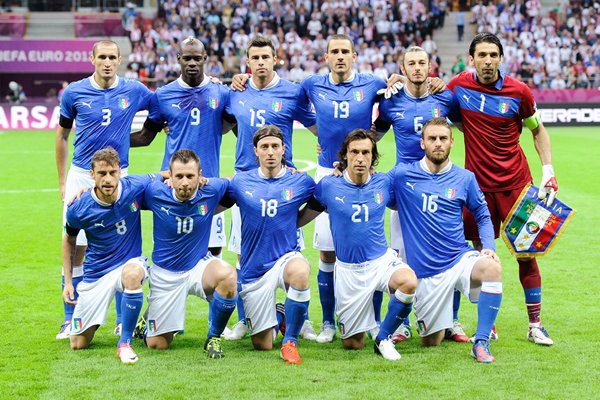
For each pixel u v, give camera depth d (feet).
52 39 86.43
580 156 54.34
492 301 17.97
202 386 16.11
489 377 16.60
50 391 15.89
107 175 17.65
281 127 20.71
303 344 19.44
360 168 18.24
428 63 19.62
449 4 94.84
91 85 20.58
